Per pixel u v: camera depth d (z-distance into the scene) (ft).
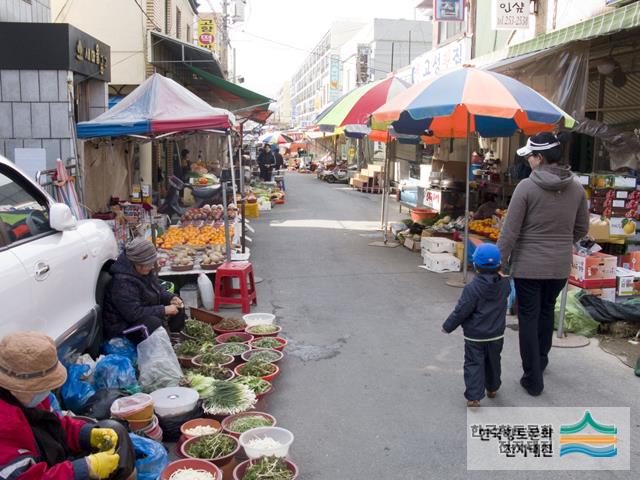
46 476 8.27
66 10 51.42
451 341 21.39
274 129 171.63
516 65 28.94
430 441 14.32
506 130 34.42
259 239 42.91
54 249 14.12
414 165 68.28
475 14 47.60
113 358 14.75
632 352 20.04
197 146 86.07
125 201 36.24
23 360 8.30
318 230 47.47
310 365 19.03
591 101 32.22
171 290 22.85
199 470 11.61
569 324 21.63
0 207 13.14
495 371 16.08
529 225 16.26
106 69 36.42
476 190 41.65
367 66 119.44
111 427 9.91
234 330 20.30
